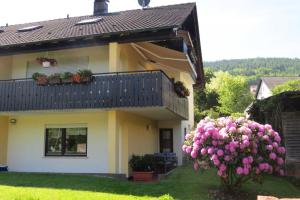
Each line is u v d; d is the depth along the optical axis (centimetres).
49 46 1675
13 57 1903
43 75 1616
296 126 1516
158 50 1772
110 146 1548
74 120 1725
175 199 1070
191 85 2947
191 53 1995
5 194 1032
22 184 1256
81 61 1772
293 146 1507
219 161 1074
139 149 1912
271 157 1085
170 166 1895
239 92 5647
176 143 2284
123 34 1545
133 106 1476
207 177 1476
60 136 1755
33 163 1769
